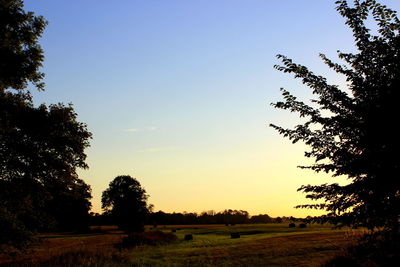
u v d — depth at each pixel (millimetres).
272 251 25891
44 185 20219
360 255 6602
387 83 5371
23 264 18719
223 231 73562
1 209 18969
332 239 28188
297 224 83938
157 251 33062
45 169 19359
